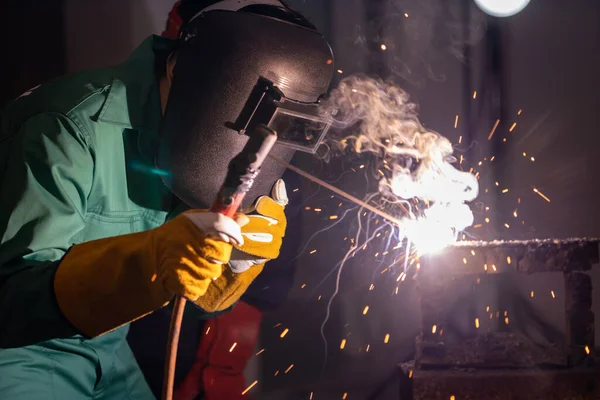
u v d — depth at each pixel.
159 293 1.35
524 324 3.44
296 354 3.55
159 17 3.92
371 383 3.33
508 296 3.47
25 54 3.92
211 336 2.72
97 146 1.58
